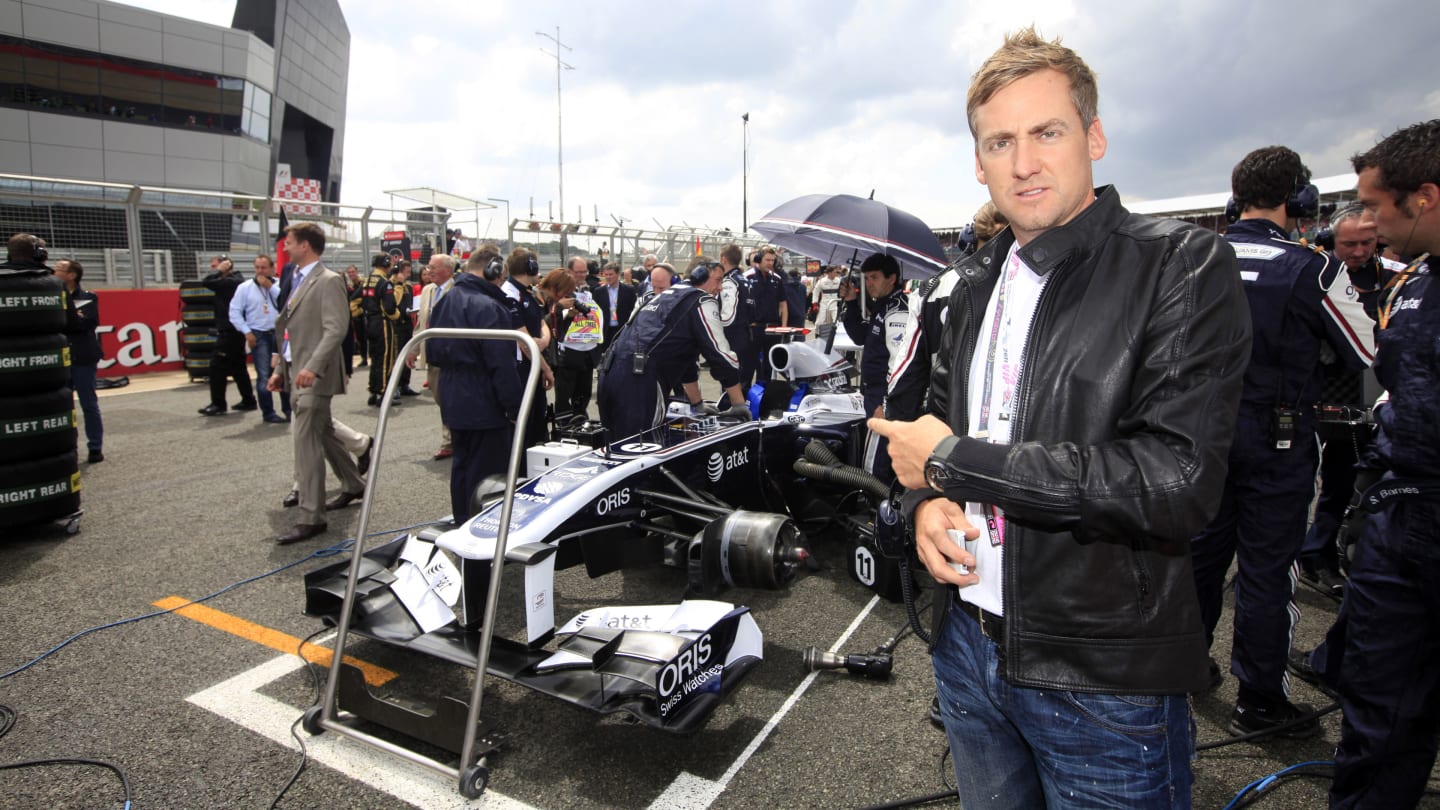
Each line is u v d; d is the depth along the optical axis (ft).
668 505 13.00
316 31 140.87
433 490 20.75
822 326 38.70
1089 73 4.14
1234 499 9.35
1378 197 6.43
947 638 4.73
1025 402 4.03
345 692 9.54
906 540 5.28
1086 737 4.03
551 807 8.41
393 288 34.24
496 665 9.35
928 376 6.21
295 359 16.84
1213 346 3.60
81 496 19.98
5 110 90.27
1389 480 6.56
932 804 8.45
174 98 102.99
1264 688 9.49
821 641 12.39
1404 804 6.60
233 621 12.93
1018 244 4.48
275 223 44.62
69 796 8.53
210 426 29.27
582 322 26.94
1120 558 3.85
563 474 12.72
